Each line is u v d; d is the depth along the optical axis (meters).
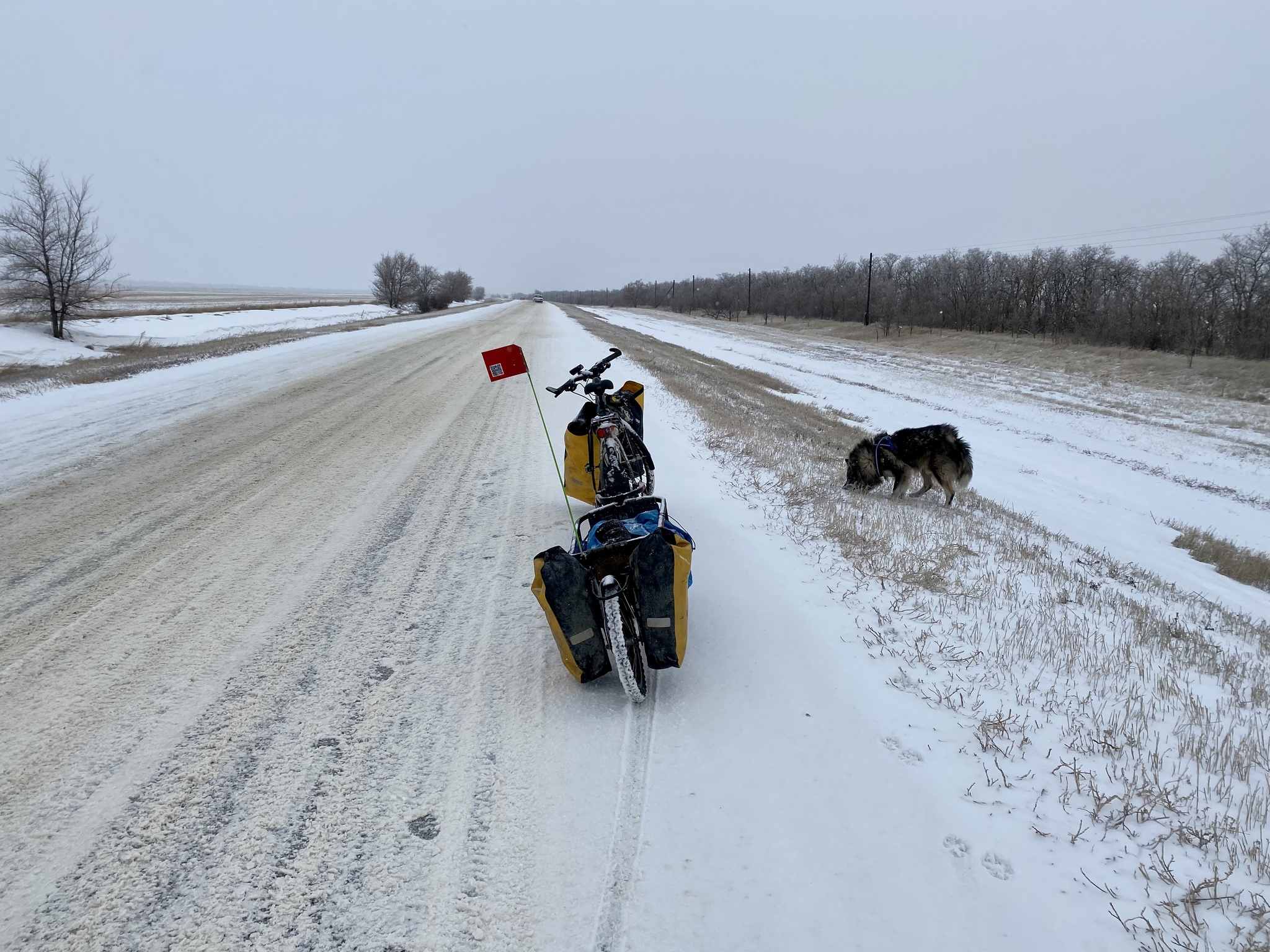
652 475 6.35
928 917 2.68
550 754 3.67
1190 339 46.06
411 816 3.23
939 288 76.75
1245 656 5.96
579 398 14.82
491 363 6.52
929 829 3.11
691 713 4.01
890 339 65.06
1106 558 9.61
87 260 30.12
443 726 3.90
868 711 3.97
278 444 10.49
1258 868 2.83
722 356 42.62
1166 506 17.03
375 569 6.07
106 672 4.44
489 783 3.46
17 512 7.43
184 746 3.73
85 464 9.30
